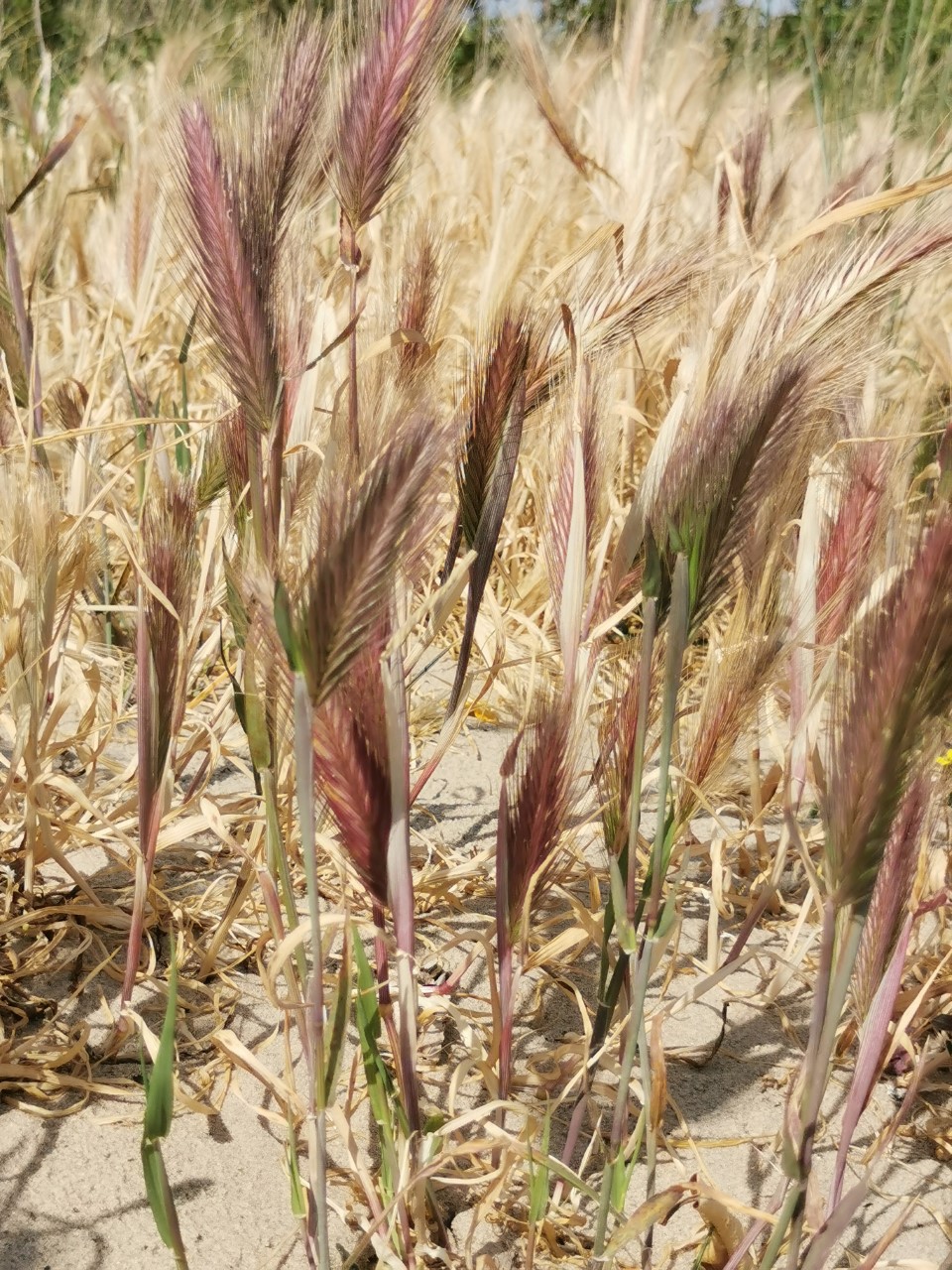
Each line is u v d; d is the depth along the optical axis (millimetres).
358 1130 718
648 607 593
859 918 550
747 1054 780
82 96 1592
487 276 1178
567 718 635
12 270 863
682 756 728
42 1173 692
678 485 602
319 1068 590
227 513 889
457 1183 653
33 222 1324
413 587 589
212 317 623
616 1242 611
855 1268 634
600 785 672
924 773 563
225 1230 671
